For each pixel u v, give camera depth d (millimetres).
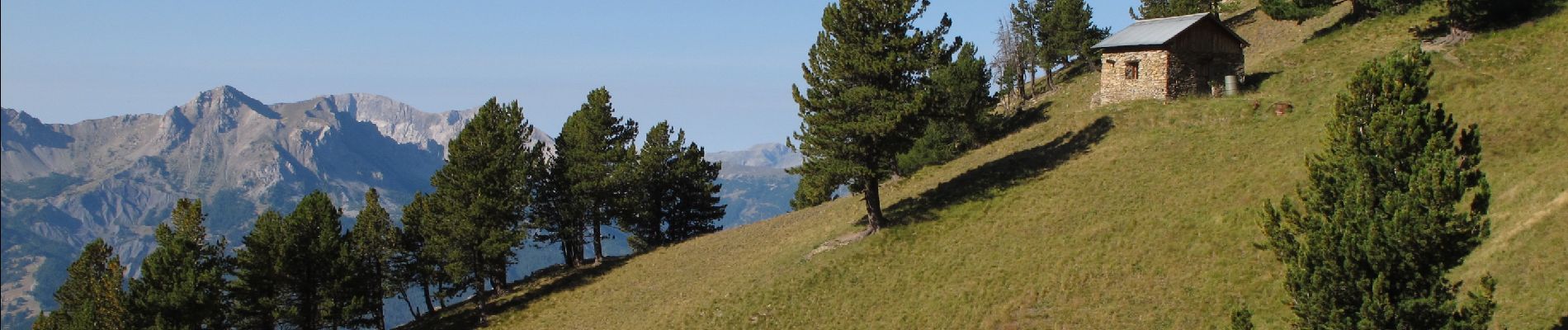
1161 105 61875
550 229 76188
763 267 55562
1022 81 88875
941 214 54500
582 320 58750
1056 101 77812
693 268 62781
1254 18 85000
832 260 52094
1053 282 42250
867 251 51906
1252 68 67750
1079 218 48094
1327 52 64375
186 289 58062
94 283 59531
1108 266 42094
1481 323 25375
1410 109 26500
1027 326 39594
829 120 55281
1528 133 42406
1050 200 51719
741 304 50500
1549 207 34500
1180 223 43812
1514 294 30969
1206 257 40062
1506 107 45812
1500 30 56219
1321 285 26625
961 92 74562
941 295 44719
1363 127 27484
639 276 65438
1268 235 28922
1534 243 32688
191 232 65375
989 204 53781
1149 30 65500
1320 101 55125
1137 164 53312
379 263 70688
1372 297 25859
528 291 69562
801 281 50500
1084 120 64438
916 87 55719
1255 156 49531
